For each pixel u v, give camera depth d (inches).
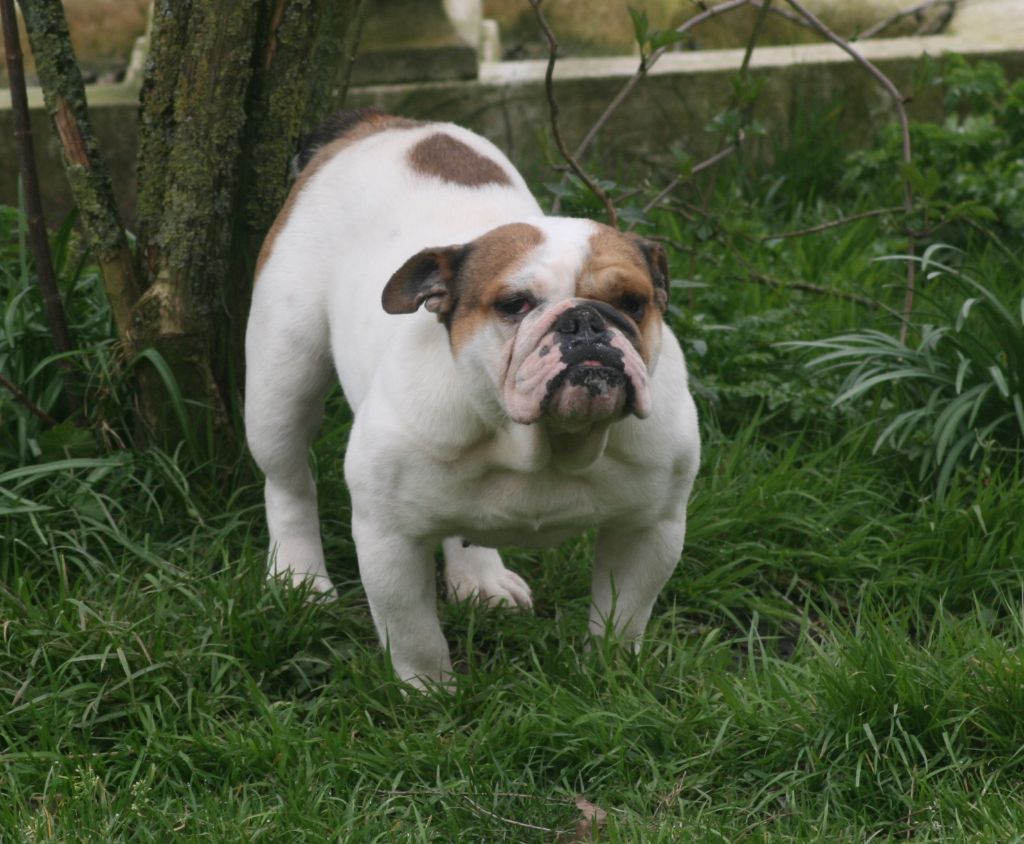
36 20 302.2
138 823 223.3
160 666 255.8
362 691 254.1
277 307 283.7
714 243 418.9
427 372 233.9
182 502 311.0
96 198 311.6
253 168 317.4
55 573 290.8
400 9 493.0
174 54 302.2
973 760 233.3
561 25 556.7
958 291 361.1
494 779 233.8
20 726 249.3
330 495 323.6
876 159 445.4
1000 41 490.0
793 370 355.9
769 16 523.5
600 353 203.0
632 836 215.8
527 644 276.1
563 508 241.1
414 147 286.2
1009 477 315.9
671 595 296.2
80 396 324.8
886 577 293.1
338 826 219.3
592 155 480.1
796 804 227.1
